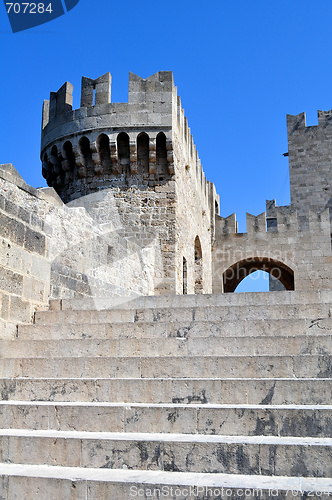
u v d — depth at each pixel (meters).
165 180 22.59
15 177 12.27
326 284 35.66
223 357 8.81
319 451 6.34
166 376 8.97
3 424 7.95
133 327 10.65
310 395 7.75
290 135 47.88
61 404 7.93
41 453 7.06
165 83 22.69
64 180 23.88
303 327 9.95
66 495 6.23
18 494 6.38
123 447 6.83
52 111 24.22
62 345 10.14
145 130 22.42
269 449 6.45
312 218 36.75
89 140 22.70
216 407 7.38
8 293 11.57
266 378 8.48
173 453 6.68
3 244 11.56
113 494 6.11
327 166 46.59
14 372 9.57
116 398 8.39
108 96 22.84
